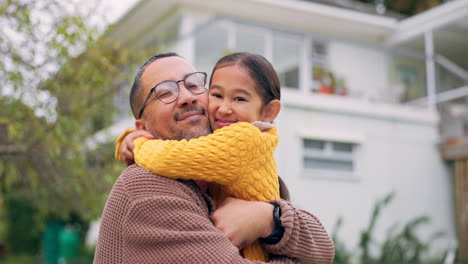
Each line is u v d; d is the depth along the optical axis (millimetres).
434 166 11102
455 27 12000
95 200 5551
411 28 12164
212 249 1411
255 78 1744
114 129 8438
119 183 1578
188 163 1510
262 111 1781
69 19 4602
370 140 10492
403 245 9195
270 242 1576
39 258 12453
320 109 10062
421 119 11125
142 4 10234
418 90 11961
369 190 10297
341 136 10125
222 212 1551
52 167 5348
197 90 1767
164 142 1579
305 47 11008
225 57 1809
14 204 11508
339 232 9820
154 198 1464
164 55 1835
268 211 1568
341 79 10977
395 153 10727
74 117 5238
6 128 4891
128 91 5734
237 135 1557
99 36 4980
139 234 1438
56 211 6523
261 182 1632
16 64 4469
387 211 10359
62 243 11773
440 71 11750
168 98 1712
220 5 10586
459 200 10773
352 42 10531
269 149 1667
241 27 10789
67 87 4945
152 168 1535
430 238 10609
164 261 1408
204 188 1729
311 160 9898
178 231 1428
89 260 11555
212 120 1769
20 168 5348
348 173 10242
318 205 9773
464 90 11070
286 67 10945
